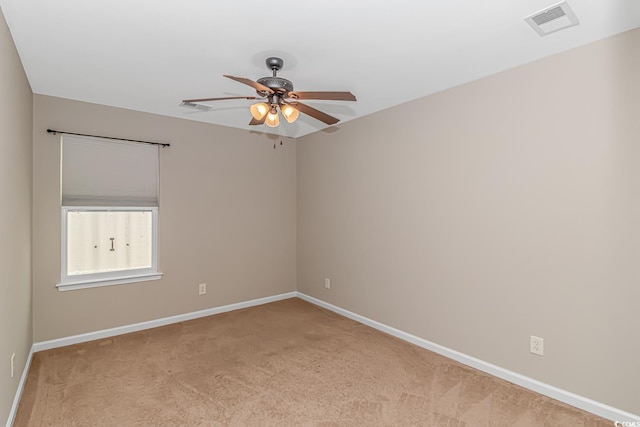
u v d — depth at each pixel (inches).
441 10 71.4
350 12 72.1
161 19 74.9
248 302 173.0
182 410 85.6
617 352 80.8
